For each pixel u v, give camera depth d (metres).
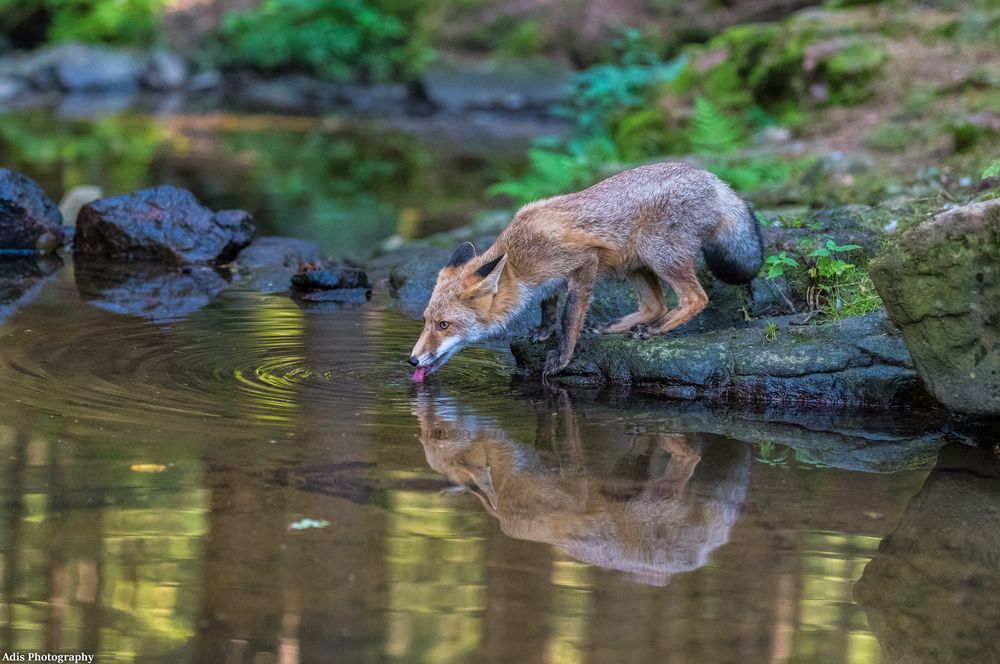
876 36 22.86
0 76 41.72
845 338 10.86
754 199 17.27
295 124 37.53
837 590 6.38
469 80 41.69
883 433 9.68
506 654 5.56
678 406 10.47
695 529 7.21
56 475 7.72
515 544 6.86
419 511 7.36
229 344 11.96
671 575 6.50
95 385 10.03
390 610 5.97
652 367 10.97
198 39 45.84
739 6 39.56
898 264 9.29
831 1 26.00
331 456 8.38
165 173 26.30
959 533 7.26
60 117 35.84
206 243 17.06
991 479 8.41
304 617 5.87
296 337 12.48
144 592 6.10
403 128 37.59
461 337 11.08
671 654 5.60
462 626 5.79
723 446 9.11
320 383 10.60
